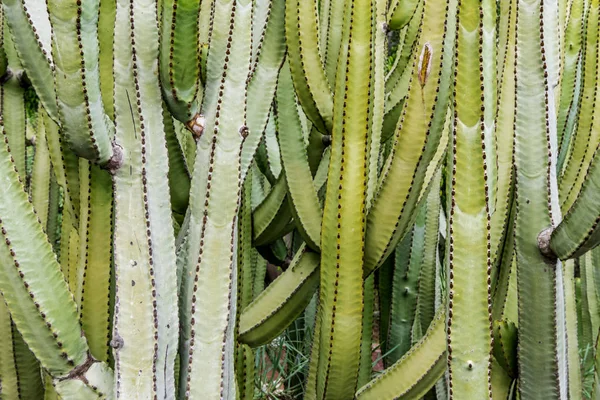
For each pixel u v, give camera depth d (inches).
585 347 139.5
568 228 87.7
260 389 125.0
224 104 88.5
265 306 105.0
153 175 87.1
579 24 114.1
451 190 85.3
